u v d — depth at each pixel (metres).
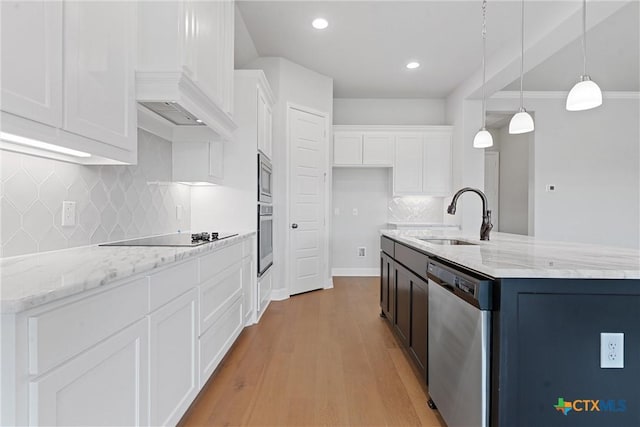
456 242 2.59
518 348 1.22
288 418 1.81
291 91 4.36
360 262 5.80
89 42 1.37
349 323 3.35
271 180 4.05
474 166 5.01
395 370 2.36
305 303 4.06
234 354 2.61
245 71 3.28
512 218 6.79
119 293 1.13
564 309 1.23
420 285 2.16
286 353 2.63
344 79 4.93
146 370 1.30
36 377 0.81
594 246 1.99
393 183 5.37
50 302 0.84
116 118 1.56
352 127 5.37
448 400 1.61
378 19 3.42
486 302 1.27
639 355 1.23
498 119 6.41
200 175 2.84
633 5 2.99
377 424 1.76
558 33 3.03
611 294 1.23
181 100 1.85
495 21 3.38
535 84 5.01
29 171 1.49
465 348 1.41
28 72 1.07
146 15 1.80
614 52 3.96
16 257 1.42
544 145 5.35
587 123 5.36
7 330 0.77
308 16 3.37
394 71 4.65
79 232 1.79
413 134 5.37
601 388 1.22
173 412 1.54
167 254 1.51
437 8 3.19
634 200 5.35
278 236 4.24
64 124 1.23
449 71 4.63
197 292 1.82
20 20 1.04
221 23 2.47
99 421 1.03
